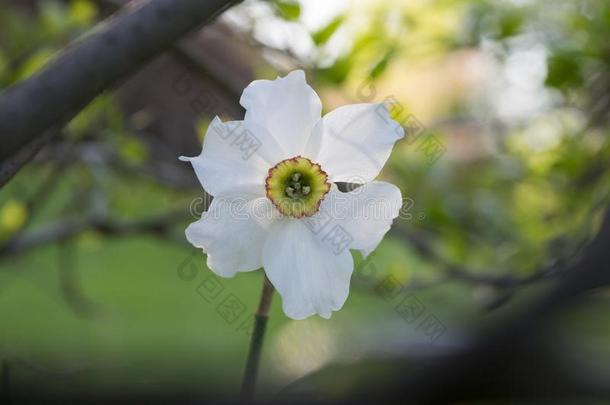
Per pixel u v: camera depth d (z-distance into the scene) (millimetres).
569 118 754
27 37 781
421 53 689
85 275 1610
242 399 378
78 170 766
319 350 603
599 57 665
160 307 1438
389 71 669
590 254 367
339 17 604
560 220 742
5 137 374
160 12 387
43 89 376
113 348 1139
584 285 366
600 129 723
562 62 664
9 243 730
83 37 409
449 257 736
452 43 692
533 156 765
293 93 457
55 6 718
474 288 768
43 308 1363
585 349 415
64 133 676
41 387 390
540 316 368
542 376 366
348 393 378
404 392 370
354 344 579
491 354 367
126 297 1508
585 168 724
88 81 381
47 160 697
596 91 695
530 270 710
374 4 650
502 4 694
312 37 604
